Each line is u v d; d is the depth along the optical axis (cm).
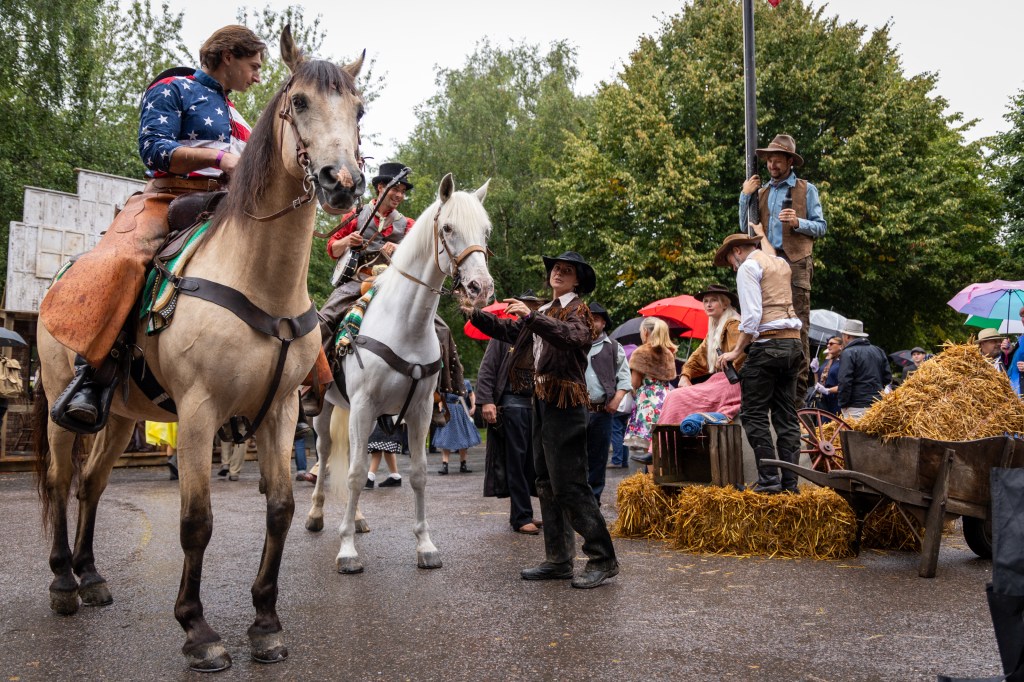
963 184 2853
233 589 508
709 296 778
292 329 385
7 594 496
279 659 369
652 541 673
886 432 586
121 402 432
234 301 370
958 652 375
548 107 3434
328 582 525
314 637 405
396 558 601
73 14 2178
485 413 715
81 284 385
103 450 484
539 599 479
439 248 560
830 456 739
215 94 447
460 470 1295
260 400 385
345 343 587
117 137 2725
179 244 400
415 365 575
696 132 2373
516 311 493
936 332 2925
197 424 366
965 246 2775
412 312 575
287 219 371
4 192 2209
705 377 806
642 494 692
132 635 410
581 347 506
